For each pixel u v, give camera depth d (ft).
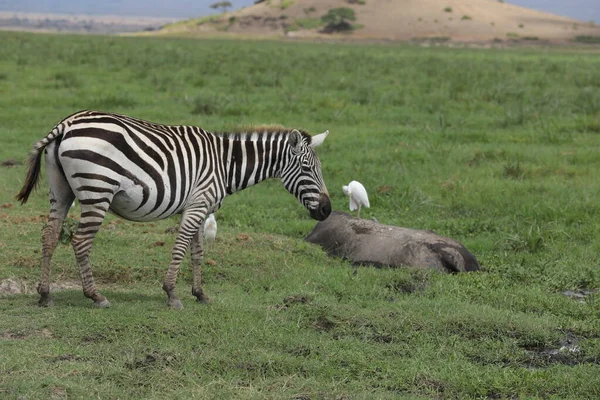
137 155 29.43
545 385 25.53
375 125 86.53
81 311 29.53
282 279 37.58
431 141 76.02
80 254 29.55
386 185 58.70
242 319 30.04
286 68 148.97
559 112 95.20
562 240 46.52
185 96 97.81
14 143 70.69
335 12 474.49
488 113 96.78
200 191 31.55
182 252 31.37
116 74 129.39
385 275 37.63
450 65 168.45
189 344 27.14
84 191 28.76
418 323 30.76
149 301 32.19
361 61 177.06
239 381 24.44
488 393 25.21
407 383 25.27
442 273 38.91
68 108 89.51
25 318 28.63
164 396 23.03
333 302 33.22
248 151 33.27
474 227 49.06
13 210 48.67
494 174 62.80
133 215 30.55
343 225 44.06
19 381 23.00
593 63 193.26
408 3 503.20
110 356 25.63
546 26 484.33
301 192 34.19
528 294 35.76
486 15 500.74
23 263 36.78
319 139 34.42
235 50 212.84
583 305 34.71
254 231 47.60
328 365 26.20
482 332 30.48
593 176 61.98
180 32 451.12
